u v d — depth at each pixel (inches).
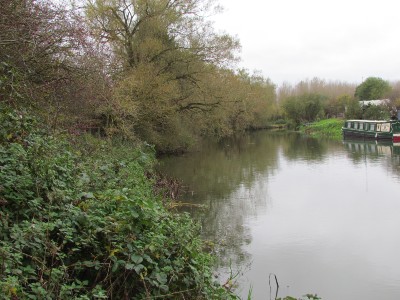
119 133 609.9
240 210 540.4
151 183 464.4
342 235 446.6
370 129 1539.1
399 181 737.0
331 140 1643.7
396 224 486.6
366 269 361.1
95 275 169.6
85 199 197.6
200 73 903.7
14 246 145.2
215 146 1455.5
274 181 740.0
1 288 120.3
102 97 434.9
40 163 199.0
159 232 188.2
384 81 2842.0
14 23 269.0
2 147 194.4
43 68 321.4
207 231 451.2
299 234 450.0
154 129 916.6
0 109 212.8
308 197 618.8
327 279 340.2
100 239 175.5
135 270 158.7
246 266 358.9
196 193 630.5
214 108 954.7
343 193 645.3
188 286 182.9
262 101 1846.7
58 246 165.0
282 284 328.5
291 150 1278.3
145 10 856.3
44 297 135.1
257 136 1990.7
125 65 761.0
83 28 380.5
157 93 792.3
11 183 175.5
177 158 1042.7
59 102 330.3
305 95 2615.7
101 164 289.7
